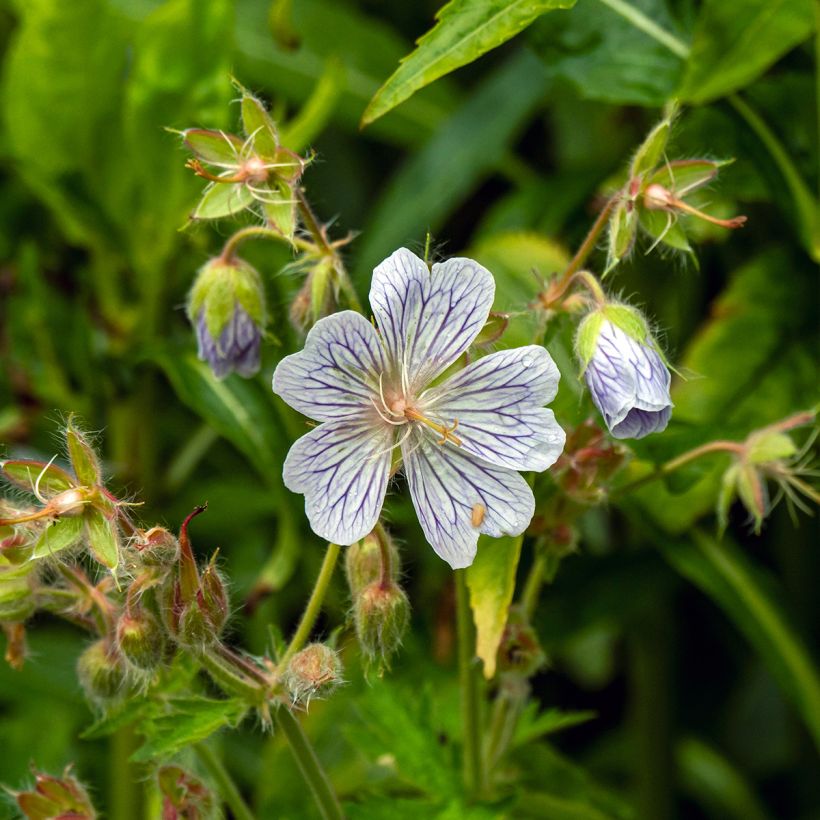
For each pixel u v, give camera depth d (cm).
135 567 37
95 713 42
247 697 39
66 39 49
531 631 41
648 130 50
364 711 43
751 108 46
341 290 40
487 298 38
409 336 38
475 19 39
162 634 38
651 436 44
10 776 51
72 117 50
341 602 44
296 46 48
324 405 38
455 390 38
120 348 51
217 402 48
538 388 37
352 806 42
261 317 41
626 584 49
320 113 49
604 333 38
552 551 41
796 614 48
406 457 38
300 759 40
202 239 50
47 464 38
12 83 50
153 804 44
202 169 38
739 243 51
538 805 45
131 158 50
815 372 47
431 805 42
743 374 47
